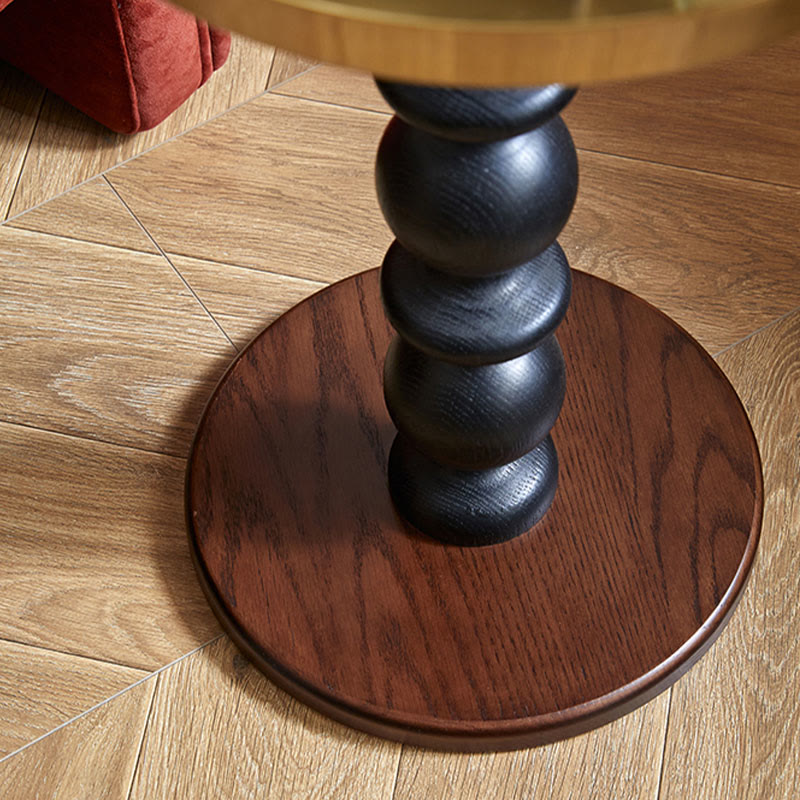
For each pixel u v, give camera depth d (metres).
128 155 1.18
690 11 0.40
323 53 0.42
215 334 1.04
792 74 1.26
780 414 0.98
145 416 0.98
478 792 0.79
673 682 0.82
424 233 0.63
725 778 0.79
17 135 1.20
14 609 0.87
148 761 0.80
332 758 0.80
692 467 0.89
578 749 0.80
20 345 1.03
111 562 0.90
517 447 0.76
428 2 0.41
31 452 0.96
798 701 0.82
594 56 0.40
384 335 0.98
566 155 0.64
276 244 1.11
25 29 1.13
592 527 0.86
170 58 1.12
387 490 0.89
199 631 0.86
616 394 0.94
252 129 1.20
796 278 1.08
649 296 1.07
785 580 0.88
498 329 0.69
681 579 0.83
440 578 0.84
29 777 0.79
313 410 0.93
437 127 0.57
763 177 1.16
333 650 0.81
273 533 0.87
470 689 0.79
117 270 1.08
